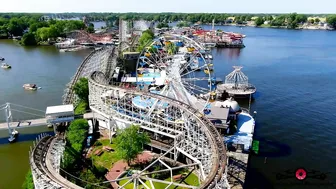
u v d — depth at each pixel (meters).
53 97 158.12
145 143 95.31
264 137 113.00
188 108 92.00
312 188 83.56
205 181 60.22
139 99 109.56
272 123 125.12
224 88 159.88
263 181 86.38
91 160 93.62
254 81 188.62
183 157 94.56
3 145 104.06
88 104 130.38
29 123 110.56
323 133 116.56
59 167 77.88
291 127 121.50
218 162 66.81
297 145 107.31
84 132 103.94
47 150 80.00
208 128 80.25
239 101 151.25
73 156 91.38
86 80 137.38
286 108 141.88
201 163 78.75
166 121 98.50
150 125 100.06
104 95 107.44
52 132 113.19
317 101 151.50
